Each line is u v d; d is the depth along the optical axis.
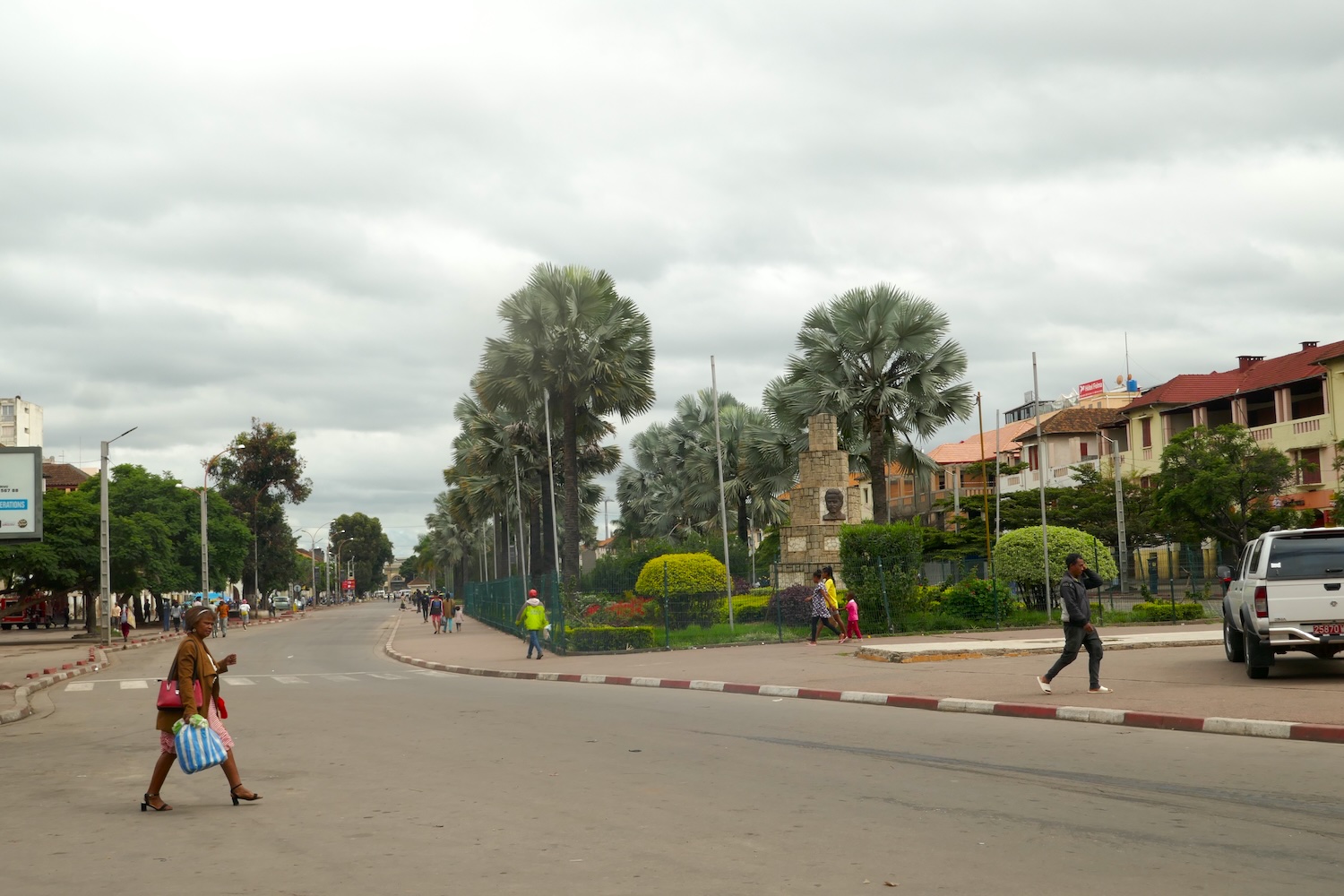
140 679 29.05
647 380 44.88
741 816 8.80
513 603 47.88
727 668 24.06
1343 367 51.25
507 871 7.22
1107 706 14.47
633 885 6.79
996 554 37.28
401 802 9.80
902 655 23.25
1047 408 88.38
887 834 8.03
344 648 44.53
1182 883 6.56
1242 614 17.44
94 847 8.27
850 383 38.56
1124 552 47.44
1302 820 8.13
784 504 51.06
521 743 13.55
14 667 32.94
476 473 59.00
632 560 48.41
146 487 71.38
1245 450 48.28
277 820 9.15
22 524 41.97
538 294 43.78
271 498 97.62
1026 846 7.56
